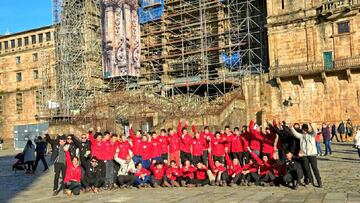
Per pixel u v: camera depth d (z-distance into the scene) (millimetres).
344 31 52656
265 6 62062
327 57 53625
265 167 21203
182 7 71062
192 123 47781
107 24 69875
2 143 79375
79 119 58719
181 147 25156
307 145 19625
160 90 65625
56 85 72312
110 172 22312
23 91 85188
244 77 57812
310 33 54750
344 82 51938
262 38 62094
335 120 52250
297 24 55625
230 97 54875
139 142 24203
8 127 86938
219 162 22844
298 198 16609
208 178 22359
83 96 69062
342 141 49219
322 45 53969
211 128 46562
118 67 69250
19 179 28625
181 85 62406
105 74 70375
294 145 21000
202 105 54562
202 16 67875
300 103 54312
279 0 56875
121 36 69375
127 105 58250
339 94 52156
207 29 68312
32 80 84625
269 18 57219
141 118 56719
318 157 33188
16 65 86938
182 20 71188
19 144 69000
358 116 50906
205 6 66625
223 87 61656
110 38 69500
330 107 52594
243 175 21594
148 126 56219
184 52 70438
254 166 21609
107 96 62312
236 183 21875
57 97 70812
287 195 17547
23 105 85250
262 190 19516
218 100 55125
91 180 21547
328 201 15531
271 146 22078
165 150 24891
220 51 65000
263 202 16016
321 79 53250
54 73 79250
